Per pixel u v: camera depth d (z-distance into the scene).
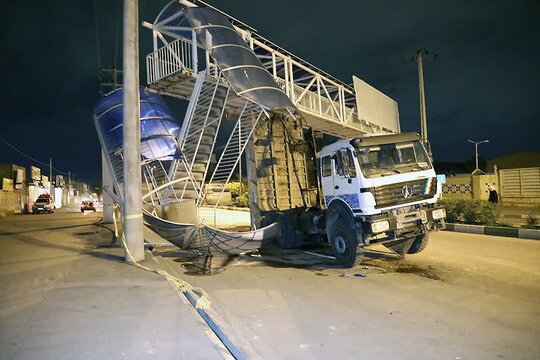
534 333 4.70
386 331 4.81
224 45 10.39
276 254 10.66
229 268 8.86
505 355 4.11
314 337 4.64
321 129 21.66
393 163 8.62
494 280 7.27
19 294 5.98
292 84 17.06
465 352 4.18
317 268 8.73
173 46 13.25
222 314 5.47
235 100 12.85
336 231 8.97
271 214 11.70
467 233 13.80
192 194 12.02
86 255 9.58
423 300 6.10
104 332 4.39
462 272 7.95
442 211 8.74
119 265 8.27
